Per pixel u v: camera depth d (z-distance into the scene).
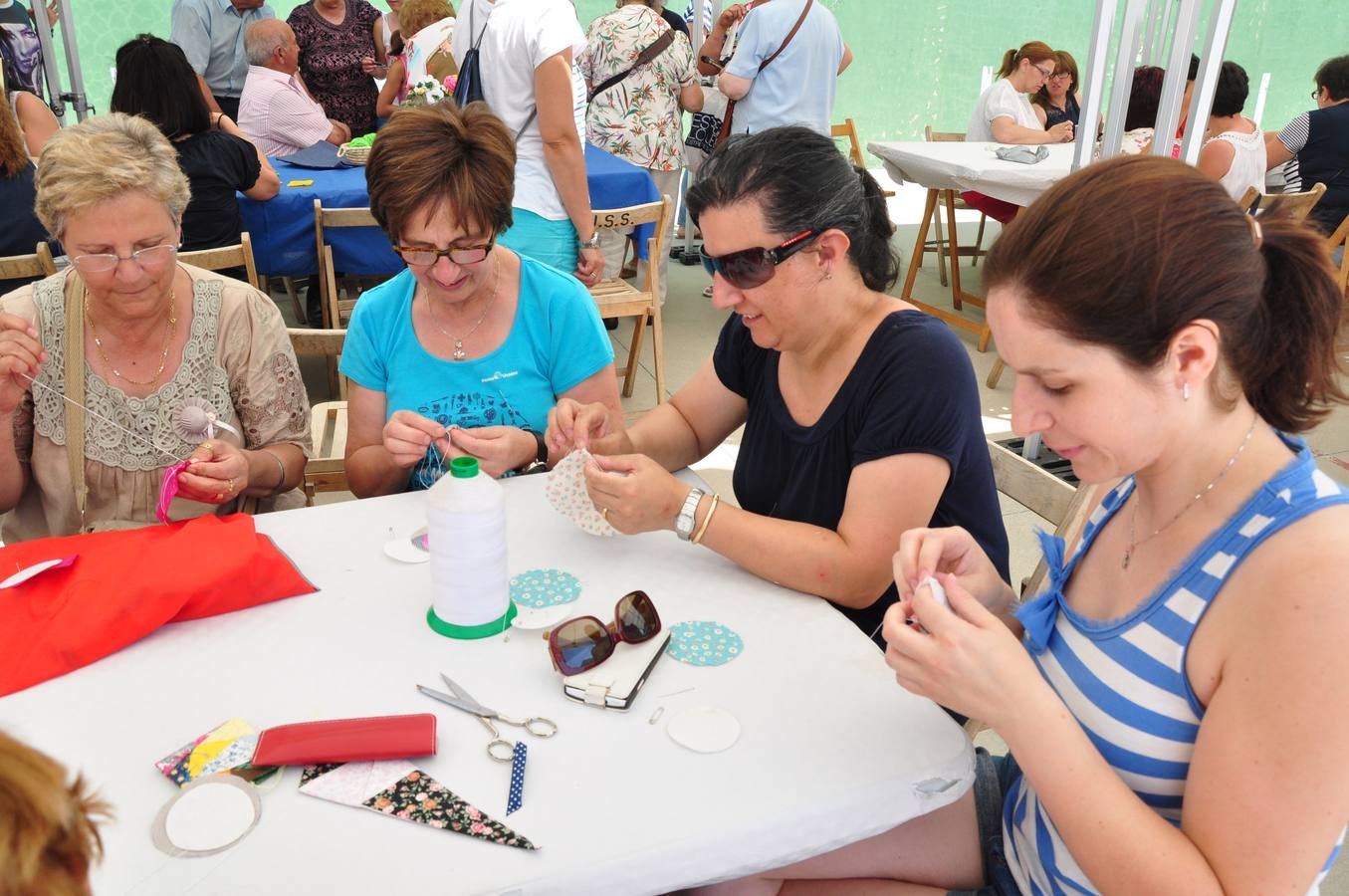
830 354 1.58
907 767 1.09
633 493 1.46
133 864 0.95
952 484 1.57
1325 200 5.57
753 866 1.02
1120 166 0.90
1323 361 0.92
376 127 6.11
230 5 5.55
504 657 1.27
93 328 1.80
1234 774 0.88
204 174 3.83
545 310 1.97
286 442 1.99
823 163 1.44
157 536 1.47
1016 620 1.29
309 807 1.02
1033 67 6.48
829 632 1.34
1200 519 0.97
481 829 0.99
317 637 1.30
